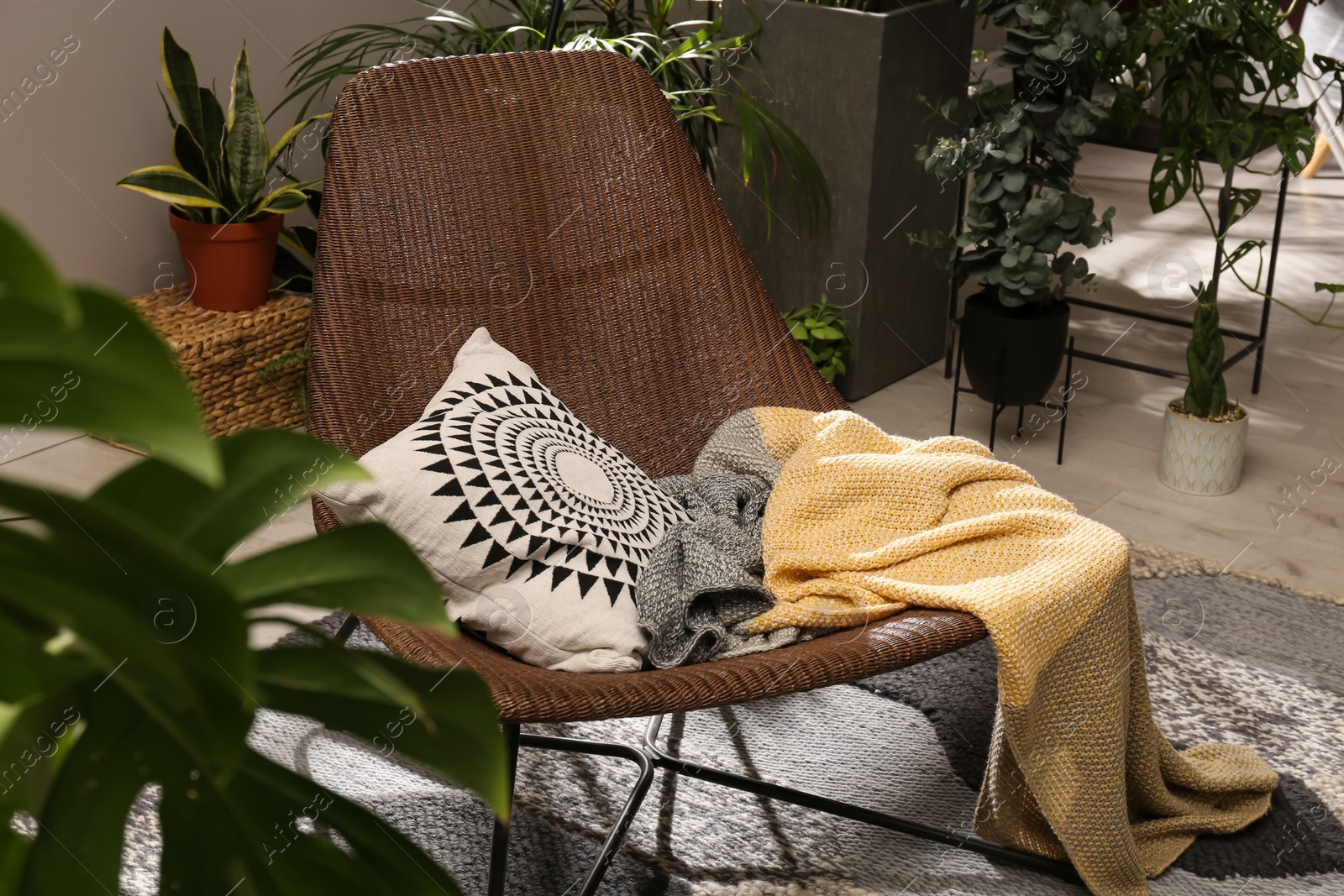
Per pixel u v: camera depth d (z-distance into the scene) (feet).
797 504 5.12
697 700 3.89
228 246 8.06
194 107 7.95
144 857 4.86
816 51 9.04
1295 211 13.65
